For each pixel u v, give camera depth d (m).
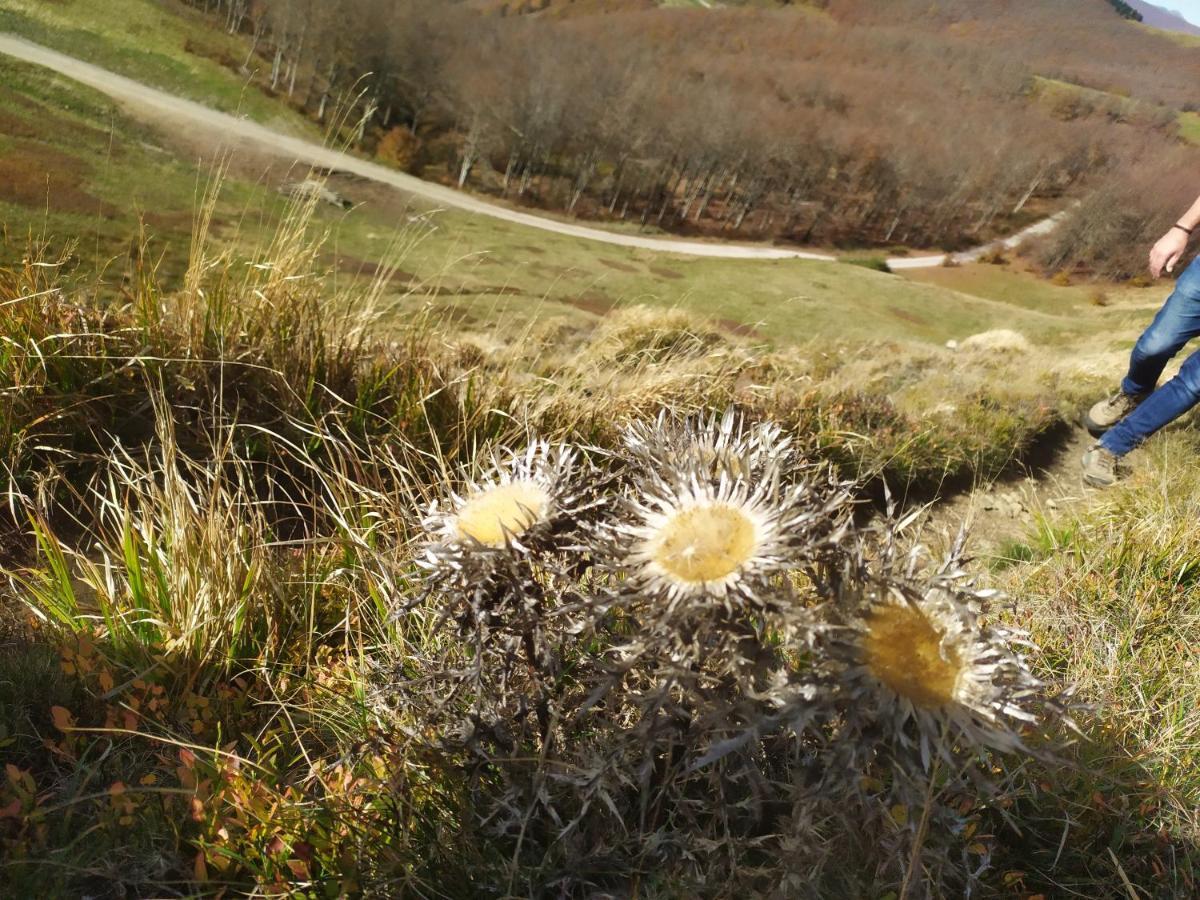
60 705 1.79
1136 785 1.78
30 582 2.21
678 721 1.29
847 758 1.07
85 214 32.38
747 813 1.43
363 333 3.14
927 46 164.38
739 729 1.17
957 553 1.21
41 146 42.25
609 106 88.12
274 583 2.14
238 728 1.83
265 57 73.44
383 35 77.69
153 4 72.19
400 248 3.61
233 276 3.01
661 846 1.39
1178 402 3.54
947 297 58.91
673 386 3.56
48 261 2.87
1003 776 1.60
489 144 81.69
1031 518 3.45
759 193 95.31
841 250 92.19
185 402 2.86
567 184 85.69
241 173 47.78
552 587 1.48
